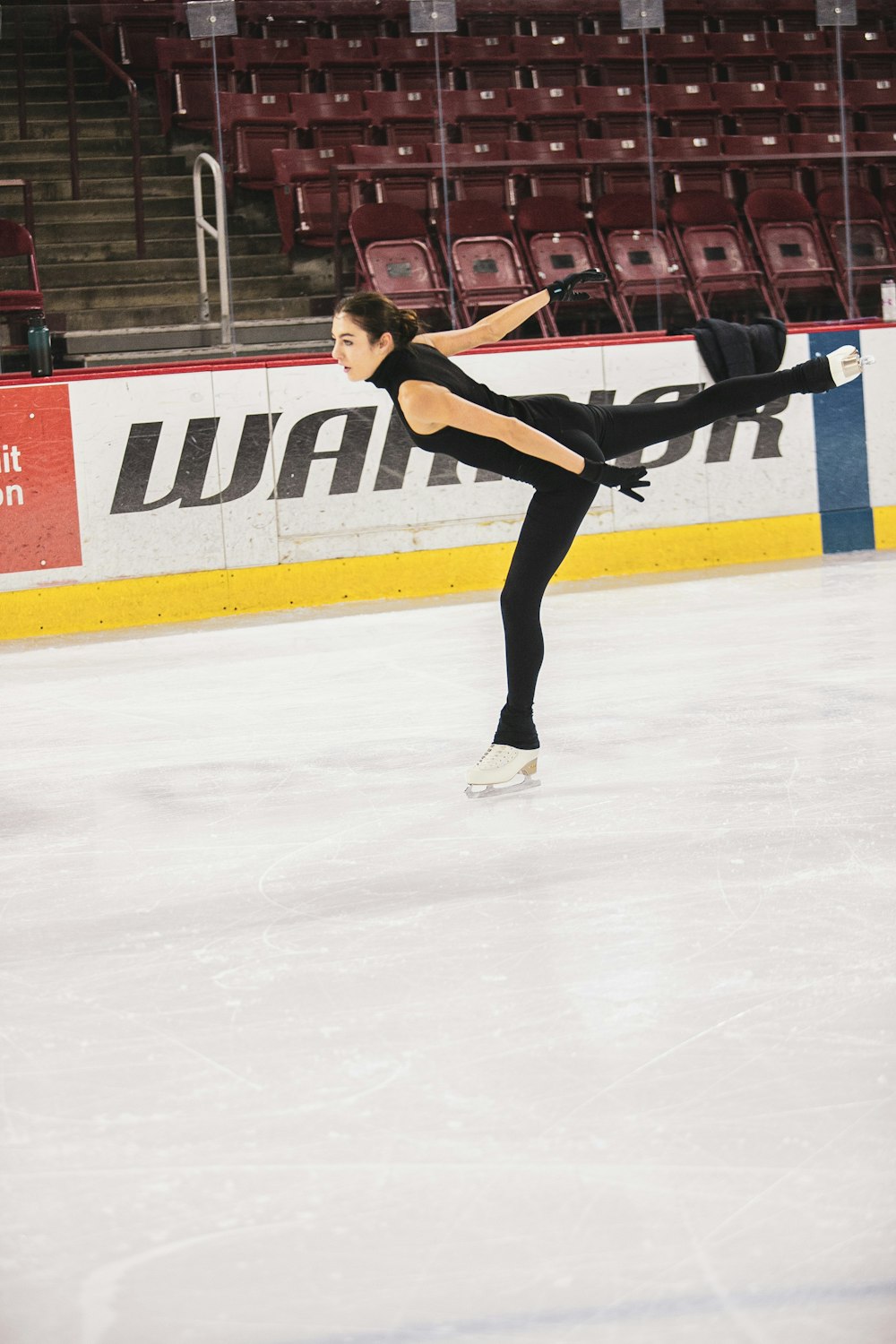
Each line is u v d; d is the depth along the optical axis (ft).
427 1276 11.78
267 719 34.83
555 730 31.63
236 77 69.56
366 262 64.95
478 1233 12.35
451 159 69.97
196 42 67.82
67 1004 17.89
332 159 68.03
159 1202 13.14
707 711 32.53
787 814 24.54
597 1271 11.73
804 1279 11.50
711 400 26.17
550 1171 13.25
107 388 50.44
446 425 23.68
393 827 25.09
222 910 21.22
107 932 20.57
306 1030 16.70
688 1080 14.90
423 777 28.53
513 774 26.91
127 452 50.85
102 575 51.01
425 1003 17.30
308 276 67.15
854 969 17.65
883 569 53.72
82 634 50.26
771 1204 12.54
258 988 18.08
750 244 71.97
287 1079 15.44
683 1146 13.57
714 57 77.87
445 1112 14.48
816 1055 15.34
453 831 24.67
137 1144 14.20
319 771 29.50
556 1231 12.31
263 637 47.26
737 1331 10.90
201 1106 14.94
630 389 56.75
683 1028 16.17
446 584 55.26
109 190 67.15
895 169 74.79
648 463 56.65
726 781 26.76
